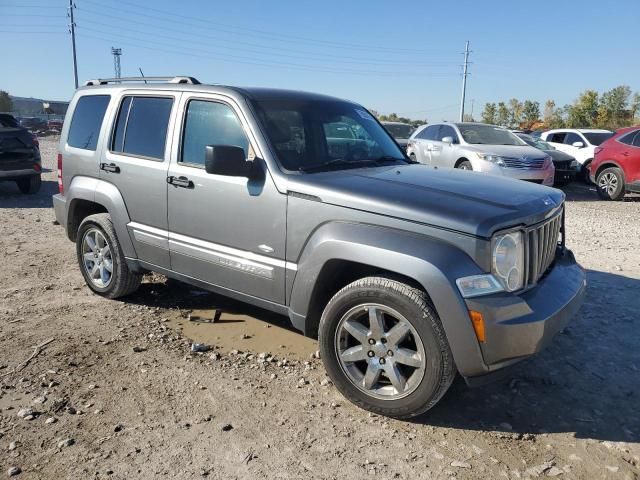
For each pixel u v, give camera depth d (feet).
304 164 13.19
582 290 12.50
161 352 14.12
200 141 14.29
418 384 10.82
